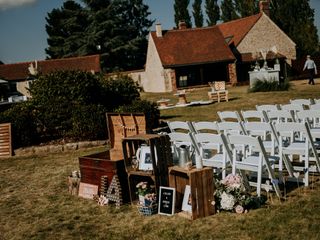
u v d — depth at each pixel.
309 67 26.92
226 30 48.06
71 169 10.83
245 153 8.38
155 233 6.18
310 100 10.84
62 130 14.59
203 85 40.84
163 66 39.81
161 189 6.92
